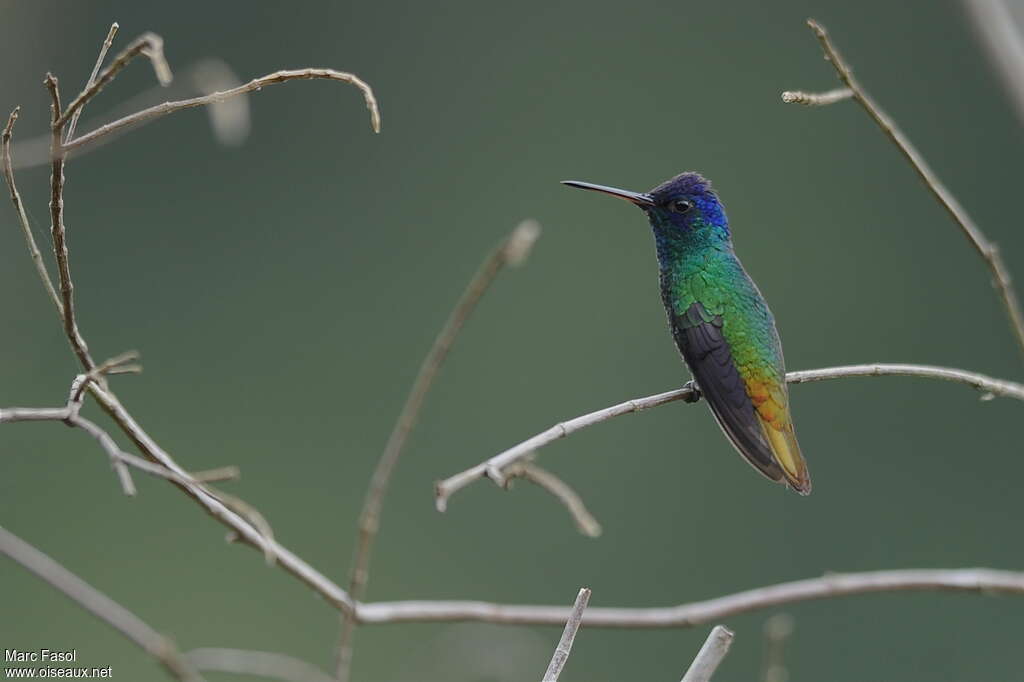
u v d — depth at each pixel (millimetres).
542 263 21000
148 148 19984
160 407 18000
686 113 22500
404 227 21516
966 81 21703
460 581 15805
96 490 14453
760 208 21875
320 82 21844
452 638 4598
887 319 20359
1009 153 21109
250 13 21375
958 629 13359
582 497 17188
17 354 16141
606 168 22453
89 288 19109
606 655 12789
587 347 20031
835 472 17266
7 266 16156
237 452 17516
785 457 6230
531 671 4680
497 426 18891
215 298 19672
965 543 16469
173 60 20953
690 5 22984
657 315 20312
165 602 13438
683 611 4863
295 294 20188
